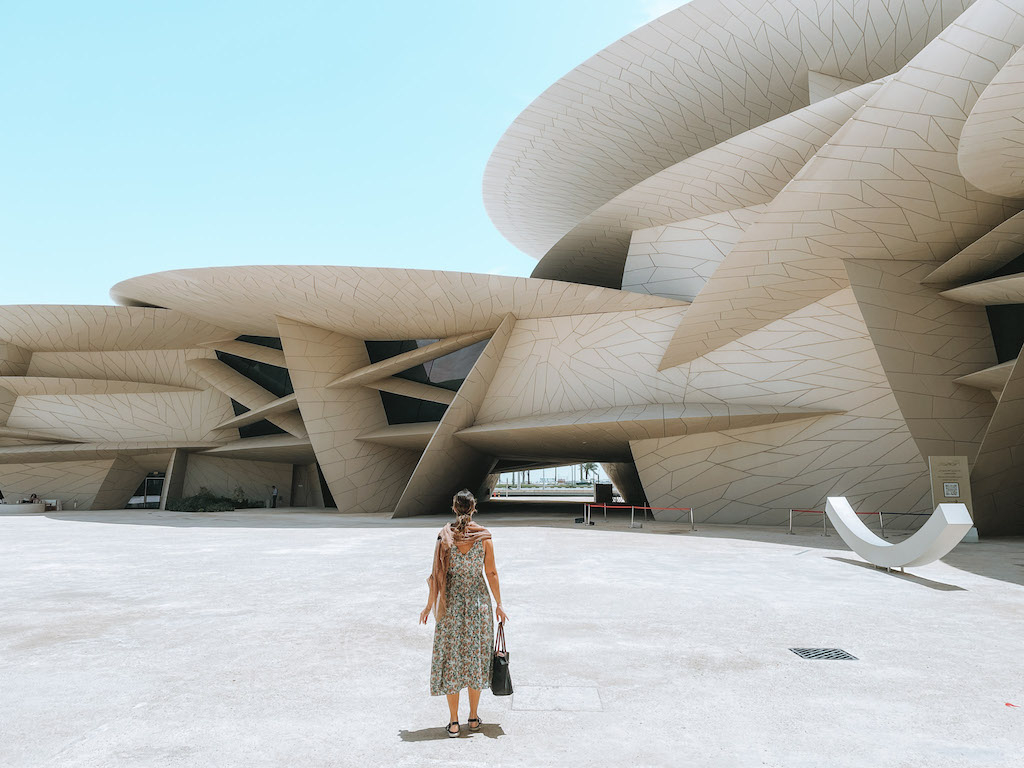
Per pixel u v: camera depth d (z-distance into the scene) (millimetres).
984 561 11133
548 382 22953
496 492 66125
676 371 20750
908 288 16156
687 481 20906
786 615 6660
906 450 17172
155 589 8344
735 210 20766
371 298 21812
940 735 3557
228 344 28828
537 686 4426
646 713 3906
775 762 3199
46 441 29938
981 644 5543
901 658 5105
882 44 16781
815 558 11391
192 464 31438
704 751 3338
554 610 6895
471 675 3641
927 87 10547
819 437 18469
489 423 23828
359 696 4266
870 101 10969
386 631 6059
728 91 18906
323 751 3361
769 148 16469
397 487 28125
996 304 15773
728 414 19031
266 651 5371
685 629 6051
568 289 20984
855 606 7133
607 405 21797
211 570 10039
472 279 20438
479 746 3422
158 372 30016
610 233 23656
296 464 34594
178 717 3869
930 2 15406
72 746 3424
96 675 4723
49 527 18922
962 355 16250
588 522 21109
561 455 28562
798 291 17703
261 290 21594
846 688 4375
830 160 12523
